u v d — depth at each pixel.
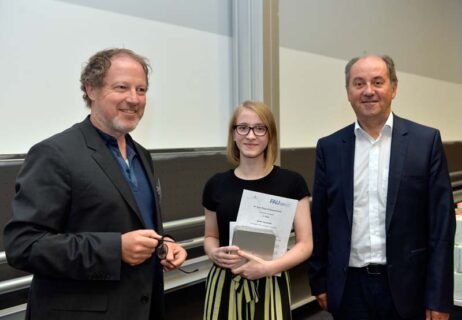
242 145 1.40
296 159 2.76
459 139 4.63
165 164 2.00
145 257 1.03
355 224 1.45
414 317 1.40
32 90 1.60
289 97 2.75
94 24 1.79
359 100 1.43
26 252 0.94
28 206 0.96
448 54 4.43
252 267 1.30
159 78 2.05
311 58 2.90
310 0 2.86
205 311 1.42
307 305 3.15
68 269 0.95
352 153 1.48
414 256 1.39
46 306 1.01
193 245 2.09
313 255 1.60
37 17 1.60
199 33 2.24
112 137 1.15
